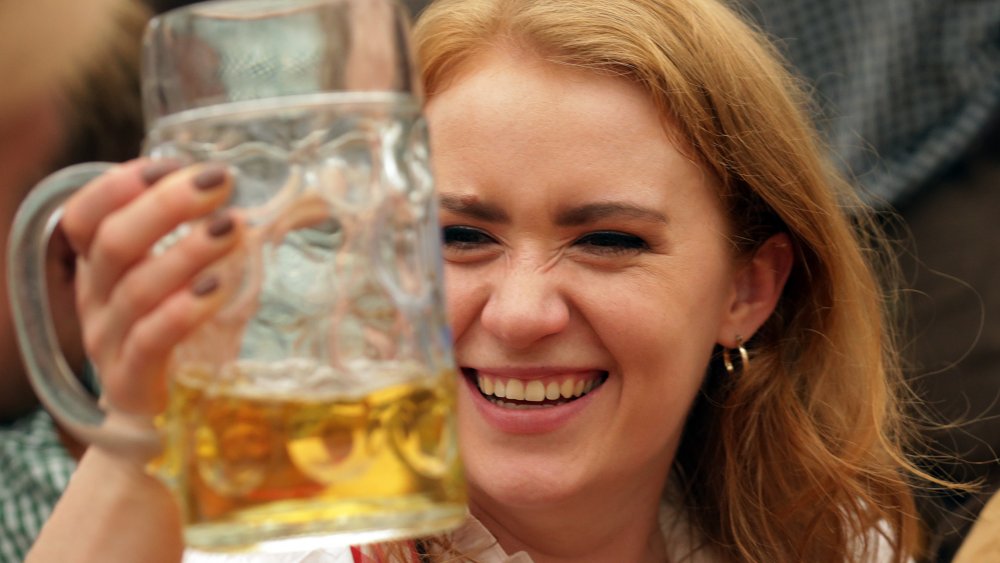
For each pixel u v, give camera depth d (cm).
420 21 278
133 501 197
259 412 164
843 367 325
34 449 305
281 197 163
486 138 256
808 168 306
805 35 493
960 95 474
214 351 164
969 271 466
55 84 191
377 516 166
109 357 167
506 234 258
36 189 173
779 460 322
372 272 166
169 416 170
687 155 271
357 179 166
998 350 457
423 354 170
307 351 165
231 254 162
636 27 265
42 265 174
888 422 353
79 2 196
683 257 271
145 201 160
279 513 165
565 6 264
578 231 259
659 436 273
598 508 280
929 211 475
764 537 322
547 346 260
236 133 165
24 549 297
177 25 168
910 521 334
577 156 257
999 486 386
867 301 326
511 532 284
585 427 266
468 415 266
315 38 167
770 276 307
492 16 263
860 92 482
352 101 167
